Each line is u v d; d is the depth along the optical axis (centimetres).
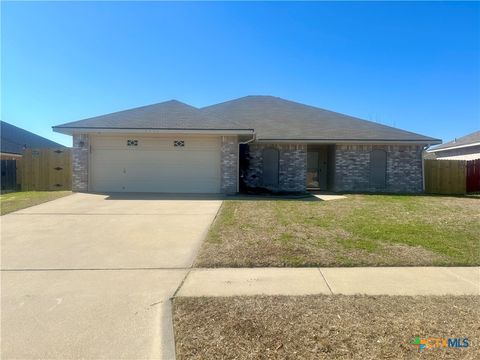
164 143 1288
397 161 1563
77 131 1223
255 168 1548
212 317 332
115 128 1200
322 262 497
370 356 264
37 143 2464
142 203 1020
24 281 430
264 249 553
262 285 419
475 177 1603
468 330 303
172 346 283
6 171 1433
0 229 697
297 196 1274
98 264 496
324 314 336
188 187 1295
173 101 1564
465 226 727
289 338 291
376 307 353
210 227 716
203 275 454
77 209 913
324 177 1727
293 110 1908
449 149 2322
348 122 1739
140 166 1288
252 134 1248
